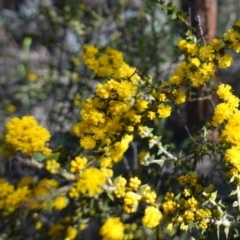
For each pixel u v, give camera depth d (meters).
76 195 0.36
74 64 0.57
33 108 0.72
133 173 0.46
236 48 0.36
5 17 0.87
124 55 0.56
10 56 0.79
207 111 0.51
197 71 0.37
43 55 0.80
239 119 0.35
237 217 0.37
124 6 0.67
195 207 0.37
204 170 0.52
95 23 0.63
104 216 0.42
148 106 0.37
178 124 0.58
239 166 0.35
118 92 0.35
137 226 0.45
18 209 0.39
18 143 0.35
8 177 0.49
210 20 0.51
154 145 0.40
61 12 0.61
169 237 0.44
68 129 0.56
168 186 0.44
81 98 0.52
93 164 0.37
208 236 0.39
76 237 0.44
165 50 0.62
